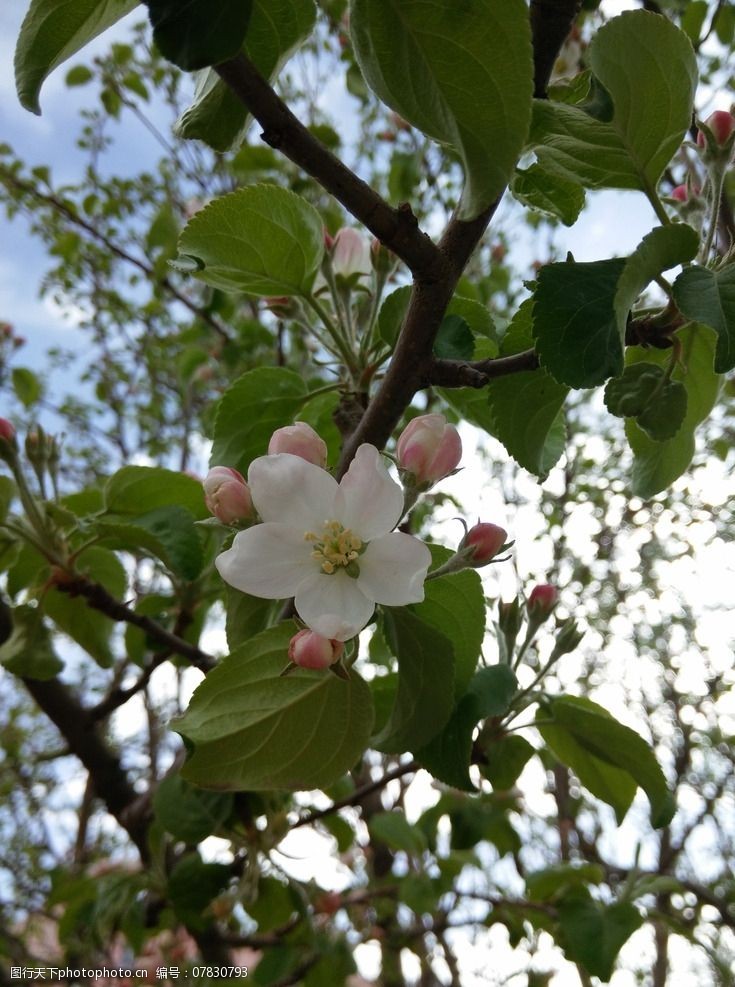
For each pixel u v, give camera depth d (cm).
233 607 20
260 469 16
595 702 24
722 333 14
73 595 25
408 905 37
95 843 76
